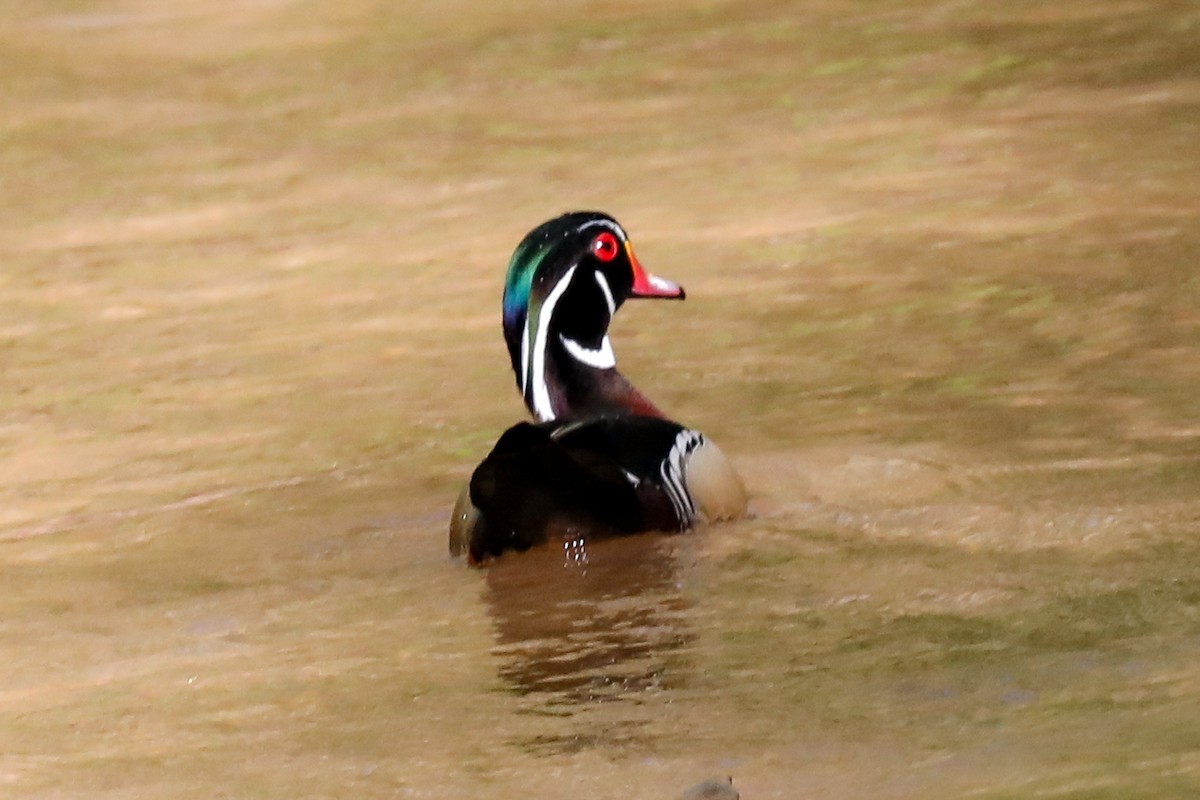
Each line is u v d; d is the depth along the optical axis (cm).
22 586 1103
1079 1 2917
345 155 2359
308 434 1372
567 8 3206
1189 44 2567
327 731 864
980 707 827
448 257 1859
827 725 823
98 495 1271
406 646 969
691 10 3105
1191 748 764
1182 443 1202
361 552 1131
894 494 1151
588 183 2117
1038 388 1339
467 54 2912
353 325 1652
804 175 2069
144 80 2908
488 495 1041
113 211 2170
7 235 2092
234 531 1182
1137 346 1414
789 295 1636
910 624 940
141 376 1546
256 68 2942
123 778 827
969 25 2812
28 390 1531
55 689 942
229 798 798
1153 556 1012
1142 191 1875
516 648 954
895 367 1418
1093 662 870
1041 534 1060
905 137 2200
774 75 2606
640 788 774
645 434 1119
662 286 1217
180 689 930
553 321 1177
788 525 1109
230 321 1695
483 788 787
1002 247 1725
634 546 1085
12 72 3033
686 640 945
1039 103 2312
